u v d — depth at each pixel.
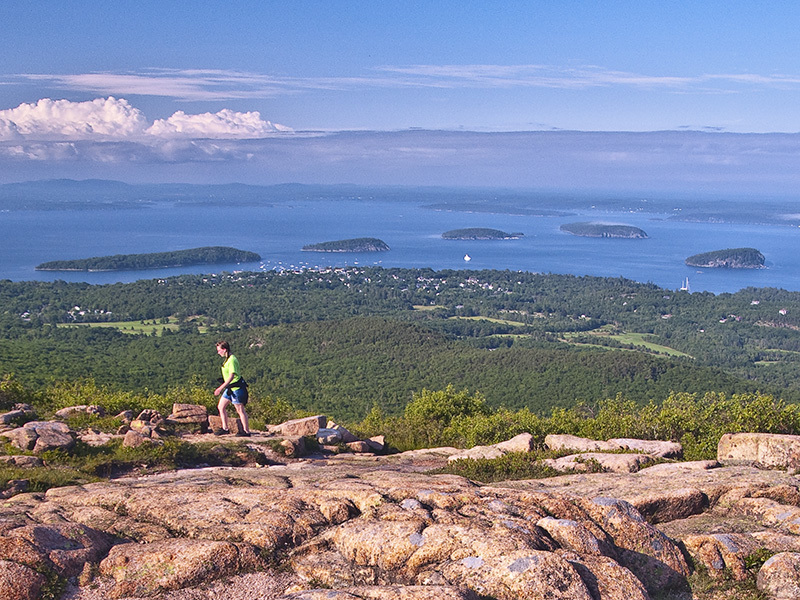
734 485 7.86
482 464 10.84
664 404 17.28
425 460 12.19
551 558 5.27
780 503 7.55
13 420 12.73
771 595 5.75
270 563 5.68
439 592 4.84
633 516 6.59
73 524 5.91
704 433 14.02
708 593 5.93
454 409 21.56
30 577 5.03
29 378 58.44
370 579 5.49
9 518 6.39
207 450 11.46
